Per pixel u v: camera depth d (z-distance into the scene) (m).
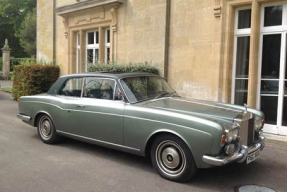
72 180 4.38
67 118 5.75
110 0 10.57
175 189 4.13
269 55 7.35
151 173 4.70
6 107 11.05
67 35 13.05
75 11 12.24
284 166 5.15
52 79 12.42
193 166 4.21
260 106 7.54
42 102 6.22
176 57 9.06
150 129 4.54
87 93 5.62
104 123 5.14
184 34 8.80
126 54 10.59
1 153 5.58
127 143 4.88
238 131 4.19
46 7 14.27
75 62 13.13
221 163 3.89
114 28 10.91
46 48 14.44
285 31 7.03
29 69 11.87
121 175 4.60
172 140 4.34
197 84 8.53
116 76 5.27
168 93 5.68
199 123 4.08
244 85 7.91
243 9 7.80
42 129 6.34
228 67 7.95
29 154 5.55
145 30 9.88
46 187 4.12
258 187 4.26
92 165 5.01
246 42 7.82
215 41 8.04
